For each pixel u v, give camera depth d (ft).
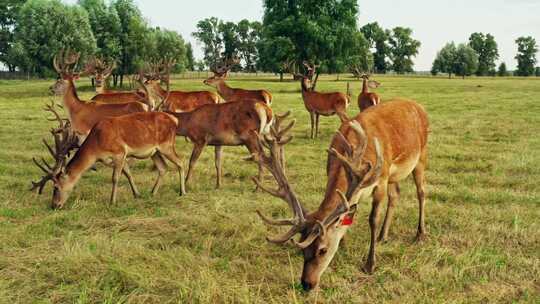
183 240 19.31
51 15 123.75
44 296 14.92
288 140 17.62
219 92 47.50
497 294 14.82
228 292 14.89
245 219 21.36
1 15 204.33
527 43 389.80
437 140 42.63
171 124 26.48
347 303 14.56
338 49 119.14
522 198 24.11
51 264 16.84
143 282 15.40
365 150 15.30
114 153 24.72
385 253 17.78
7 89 123.65
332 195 14.19
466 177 28.71
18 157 35.91
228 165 33.01
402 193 25.30
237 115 27.55
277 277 16.16
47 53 120.67
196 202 24.71
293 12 119.85
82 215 22.65
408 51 359.87
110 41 131.75
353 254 17.70
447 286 15.30
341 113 46.21
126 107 34.04
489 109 69.87
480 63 370.73
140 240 19.31
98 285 15.26
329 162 16.24
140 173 31.50
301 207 13.64
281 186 14.01
